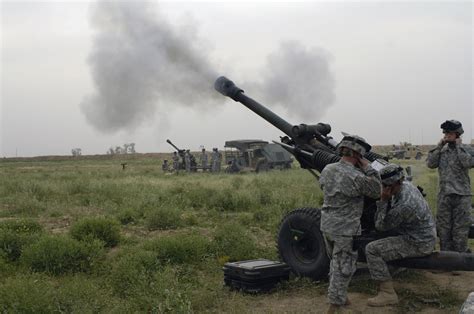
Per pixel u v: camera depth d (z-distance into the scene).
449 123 6.76
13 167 50.19
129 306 5.19
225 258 7.29
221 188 16.95
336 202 4.99
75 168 44.97
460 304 5.59
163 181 22.23
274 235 9.39
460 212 6.78
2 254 7.16
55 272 6.59
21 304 4.89
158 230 9.96
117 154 89.19
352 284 6.25
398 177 5.21
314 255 6.37
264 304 5.60
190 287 5.91
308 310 5.39
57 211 12.30
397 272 6.61
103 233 8.48
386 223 5.31
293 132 7.17
